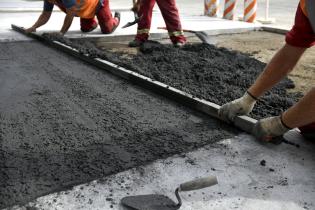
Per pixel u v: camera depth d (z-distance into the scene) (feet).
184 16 32.35
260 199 6.68
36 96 11.59
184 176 7.36
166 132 9.27
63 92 12.00
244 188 7.00
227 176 7.38
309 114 7.39
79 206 6.44
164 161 7.89
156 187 7.00
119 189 6.93
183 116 10.31
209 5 32.45
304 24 7.28
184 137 9.02
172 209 6.33
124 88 12.57
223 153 8.25
